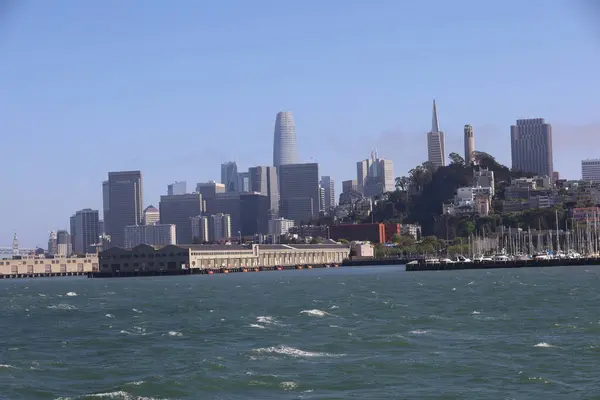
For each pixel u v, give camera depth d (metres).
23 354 133.50
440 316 171.38
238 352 128.75
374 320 167.75
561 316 164.75
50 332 163.88
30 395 101.25
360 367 112.81
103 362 123.94
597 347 122.69
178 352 130.88
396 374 108.12
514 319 161.88
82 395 99.94
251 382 104.81
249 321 170.88
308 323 165.00
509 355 118.94
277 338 143.00
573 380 102.00
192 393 100.19
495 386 100.19
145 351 133.50
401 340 134.75
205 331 155.88
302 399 96.25
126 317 194.12
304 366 114.62
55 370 117.06
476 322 158.62
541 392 96.62
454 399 94.62
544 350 122.00
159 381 105.56
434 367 111.56
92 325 176.12
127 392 100.56
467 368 110.38
